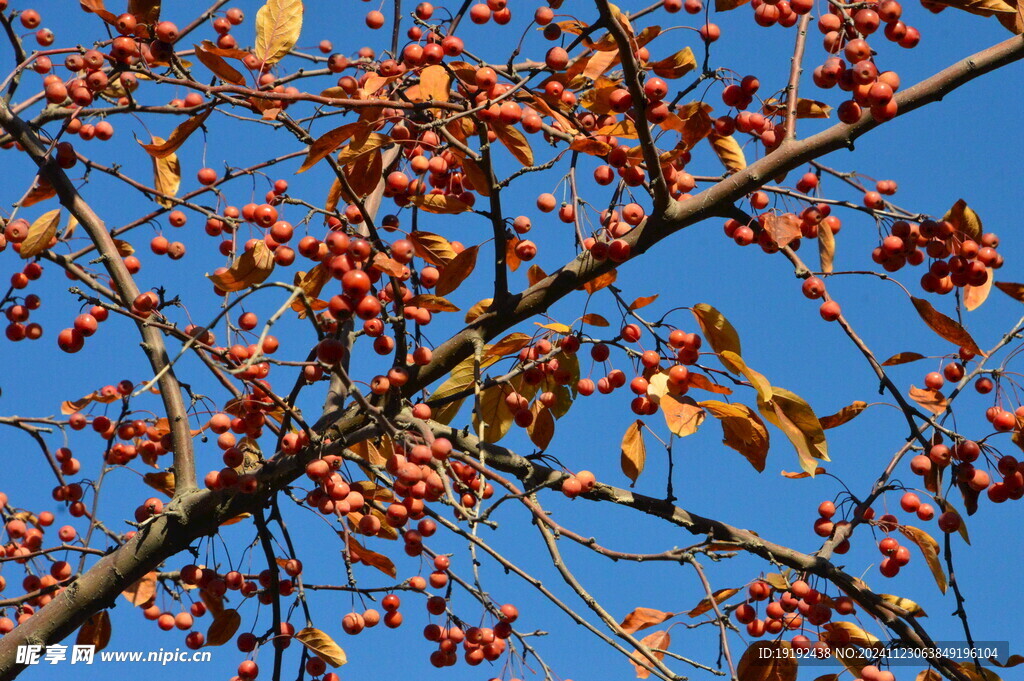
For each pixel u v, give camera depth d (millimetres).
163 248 5203
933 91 4227
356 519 4500
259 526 4543
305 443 4188
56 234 4676
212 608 5113
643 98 3893
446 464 3740
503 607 4730
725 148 4699
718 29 4410
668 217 4324
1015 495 4441
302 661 4590
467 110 3994
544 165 4207
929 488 4633
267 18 4371
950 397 4633
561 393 4910
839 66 4051
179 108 4207
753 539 4527
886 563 4750
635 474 4746
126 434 5125
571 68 4270
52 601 4191
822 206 4965
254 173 5027
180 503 4234
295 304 4262
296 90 5090
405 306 4484
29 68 5070
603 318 4789
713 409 4277
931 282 4664
